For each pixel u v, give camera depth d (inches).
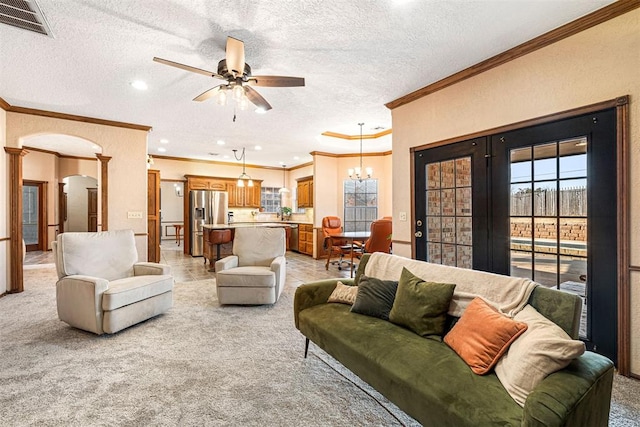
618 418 67.0
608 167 87.4
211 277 208.1
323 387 79.1
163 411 68.8
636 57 82.4
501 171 112.1
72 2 81.0
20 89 137.6
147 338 108.0
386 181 282.5
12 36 96.3
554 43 97.3
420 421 55.5
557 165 98.3
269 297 141.0
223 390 77.2
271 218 390.9
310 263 269.0
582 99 91.7
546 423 40.3
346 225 294.2
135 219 191.5
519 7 84.7
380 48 105.3
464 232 125.2
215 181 343.0
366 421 66.4
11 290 162.2
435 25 92.6
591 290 90.7
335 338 78.1
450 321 74.7
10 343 103.0
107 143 184.4
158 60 91.0
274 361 92.7
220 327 118.9
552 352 48.3
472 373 56.4
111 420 65.8
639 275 82.1
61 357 93.4
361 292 90.8
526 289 67.3
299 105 161.5
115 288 111.6
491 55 110.6
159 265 136.2
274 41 100.5
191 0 80.6
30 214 311.7
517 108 106.7
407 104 147.9
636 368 82.5
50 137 234.7
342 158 297.7
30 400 72.2
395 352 65.8
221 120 187.6
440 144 132.3
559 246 98.2
